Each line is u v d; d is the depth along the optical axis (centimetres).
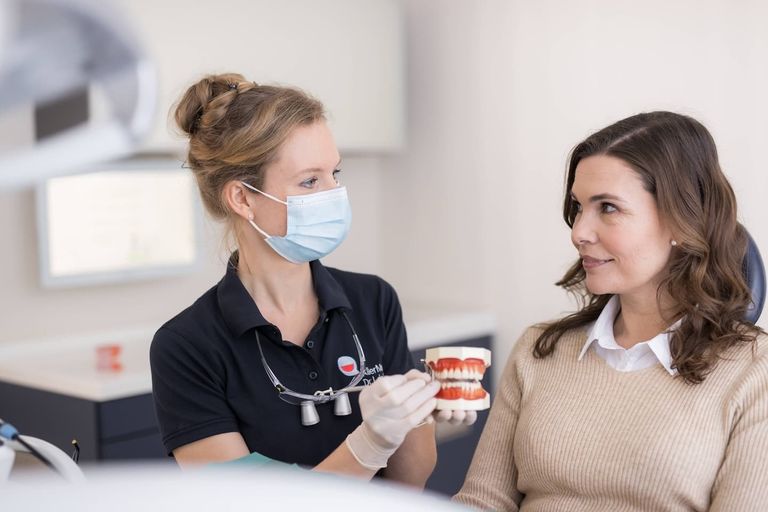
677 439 144
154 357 155
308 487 56
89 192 300
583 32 329
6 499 53
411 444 161
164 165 319
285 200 154
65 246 296
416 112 378
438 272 379
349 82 339
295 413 155
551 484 156
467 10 359
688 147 151
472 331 350
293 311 162
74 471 91
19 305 293
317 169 155
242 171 154
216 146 154
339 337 163
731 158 300
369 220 394
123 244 310
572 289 179
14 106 52
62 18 48
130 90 55
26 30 47
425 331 328
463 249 370
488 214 361
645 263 151
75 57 51
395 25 356
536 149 346
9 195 288
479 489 166
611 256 153
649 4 314
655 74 314
